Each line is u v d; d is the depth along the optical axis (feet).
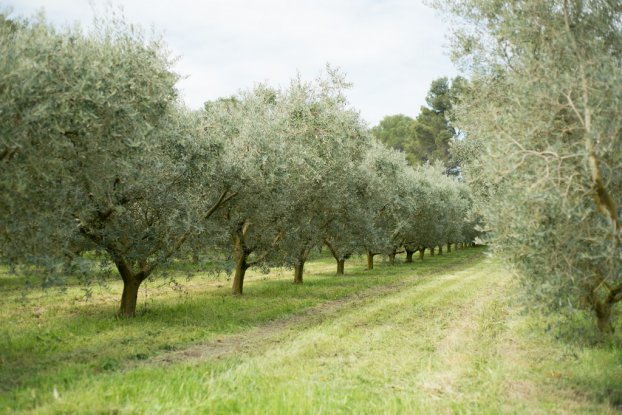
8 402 24.09
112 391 25.25
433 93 317.83
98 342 39.27
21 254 31.37
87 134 31.68
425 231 150.61
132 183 43.70
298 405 23.52
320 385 27.71
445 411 23.56
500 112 33.32
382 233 118.42
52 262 31.14
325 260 171.01
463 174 54.80
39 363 32.55
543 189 26.37
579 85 27.02
